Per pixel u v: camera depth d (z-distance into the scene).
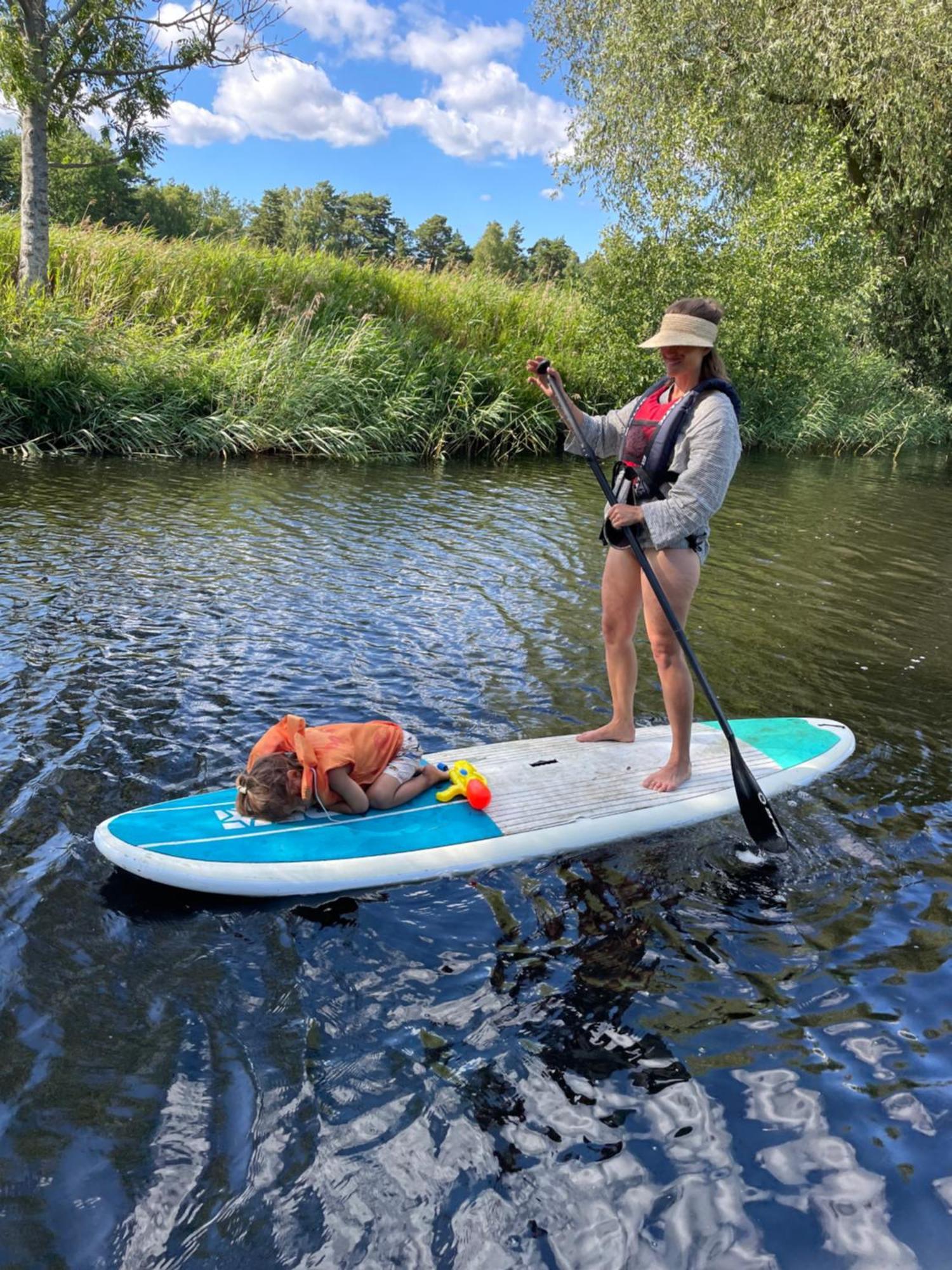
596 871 3.08
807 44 14.52
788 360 14.80
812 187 14.00
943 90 14.62
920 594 6.94
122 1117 2.00
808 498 11.01
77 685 4.15
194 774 3.48
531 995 2.47
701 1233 1.82
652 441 3.49
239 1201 1.83
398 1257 1.74
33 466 9.30
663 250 14.09
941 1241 1.82
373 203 82.19
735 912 2.89
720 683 4.85
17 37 10.42
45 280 11.44
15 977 2.38
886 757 4.07
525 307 15.41
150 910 2.72
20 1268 1.67
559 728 4.16
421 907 2.84
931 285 17.44
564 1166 1.95
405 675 4.62
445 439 12.55
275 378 11.60
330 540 7.25
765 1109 2.12
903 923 2.87
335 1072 2.17
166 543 6.74
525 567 6.85
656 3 15.26
